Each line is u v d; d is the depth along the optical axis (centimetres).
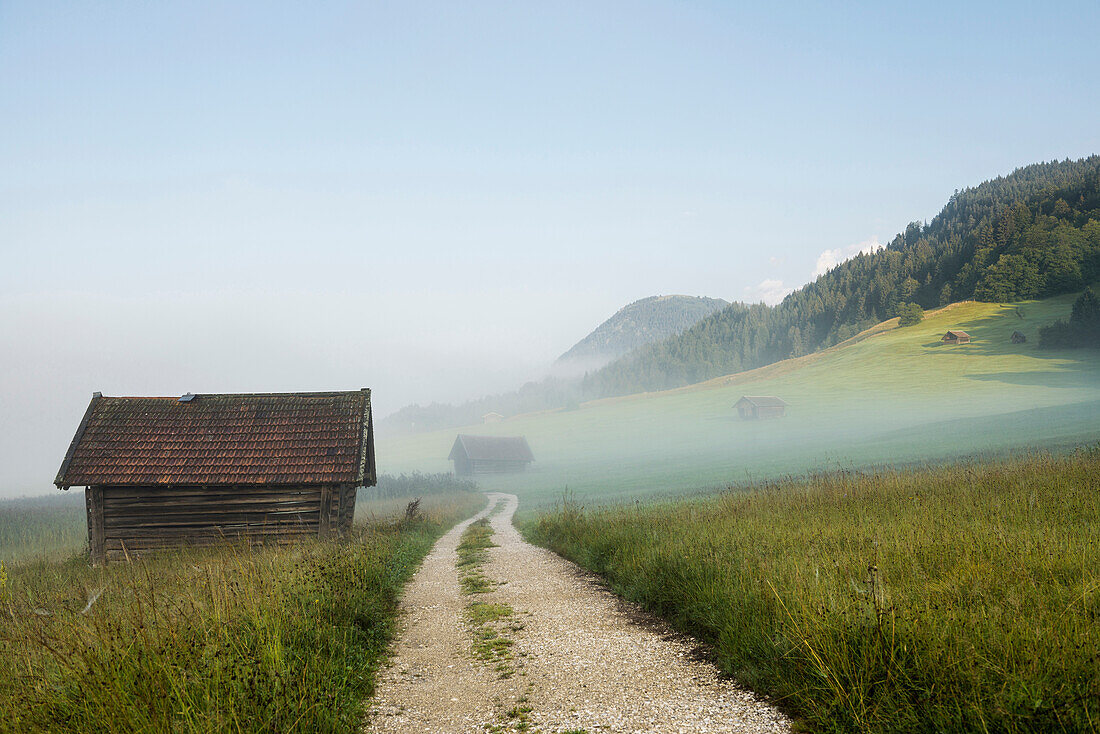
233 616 627
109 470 1823
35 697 473
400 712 550
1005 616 479
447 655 728
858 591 551
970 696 385
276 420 2023
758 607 629
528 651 716
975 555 679
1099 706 345
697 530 1142
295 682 507
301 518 1845
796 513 1271
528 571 1326
